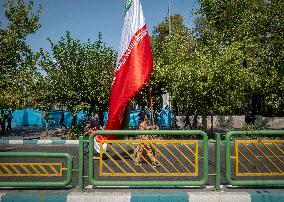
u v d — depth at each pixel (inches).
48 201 222.4
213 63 659.4
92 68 707.4
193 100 675.4
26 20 877.2
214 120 1037.2
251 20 813.9
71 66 700.7
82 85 700.0
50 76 701.3
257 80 704.4
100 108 737.0
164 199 222.5
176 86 655.1
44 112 785.6
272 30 762.2
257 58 800.3
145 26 323.3
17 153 227.5
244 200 223.6
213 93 652.7
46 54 714.2
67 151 537.3
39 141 639.8
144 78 313.9
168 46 755.4
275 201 224.4
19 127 1132.5
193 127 888.9
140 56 316.2
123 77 317.7
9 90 772.6
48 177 316.2
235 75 649.6
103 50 729.0
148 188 244.8
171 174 240.1
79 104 694.5
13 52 853.8
